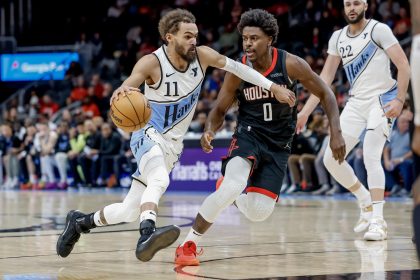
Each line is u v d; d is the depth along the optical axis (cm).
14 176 2047
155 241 461
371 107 718
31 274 480
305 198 1409
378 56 714
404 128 1395
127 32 2477
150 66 509
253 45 538
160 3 2492
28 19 2691
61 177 1923
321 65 1792
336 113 545
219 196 521
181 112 525
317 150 1537
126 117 478
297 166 1577
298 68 545
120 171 1850
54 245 639
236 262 536
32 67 2538
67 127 1944
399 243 657
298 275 472
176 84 515
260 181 548
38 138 1997
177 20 504
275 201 554
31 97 2338
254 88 550
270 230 776
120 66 2305
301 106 1567
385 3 1945
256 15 538
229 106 569
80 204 1251
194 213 1035
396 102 685
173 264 526
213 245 642
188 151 1659
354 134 727
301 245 642
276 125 552
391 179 1433
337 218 932
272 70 549
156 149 510
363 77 722
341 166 711
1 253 585
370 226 688
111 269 502
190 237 531
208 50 523
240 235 724
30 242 663
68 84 2384
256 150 543
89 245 636
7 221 898
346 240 682
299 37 2025
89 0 2666
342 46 736
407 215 966
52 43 2625
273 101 546
